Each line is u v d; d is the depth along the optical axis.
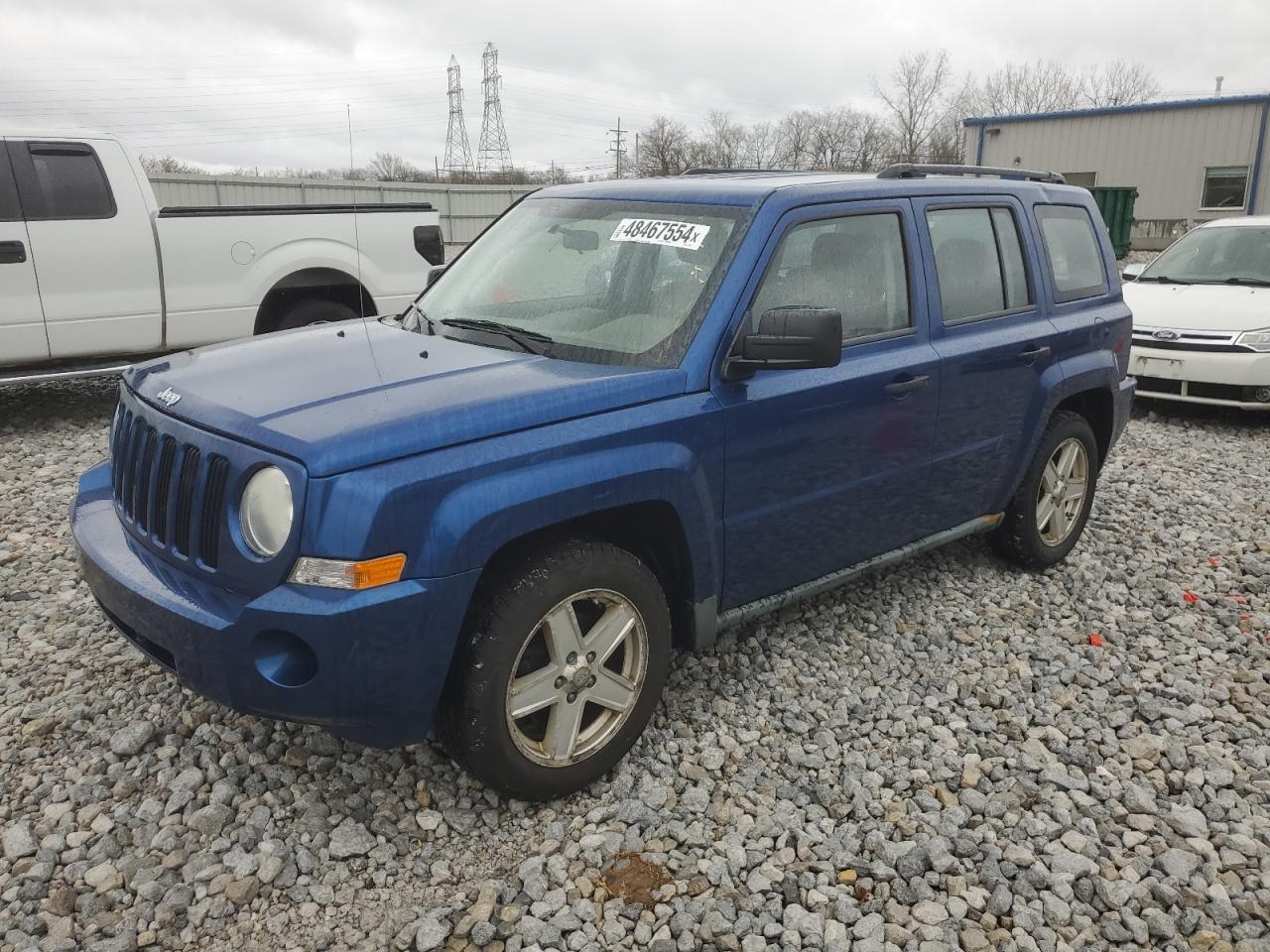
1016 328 4.52
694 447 3.20
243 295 8.05
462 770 3.26
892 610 4.61
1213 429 8.53
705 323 3.31
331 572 2.56
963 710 3.80
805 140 62.53
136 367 3.62
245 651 2.62
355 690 2.62
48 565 4.87
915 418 3.99
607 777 3.28
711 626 3.43
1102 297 5.18
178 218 7.70
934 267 4.12
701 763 3.38
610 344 3.37
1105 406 5.25
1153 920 2.74
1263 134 26.58
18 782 3.17
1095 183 29.61
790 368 3.24
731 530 3.41
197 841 2.91
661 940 2.62
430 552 2.64
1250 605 4.82
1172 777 3.39
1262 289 9.02
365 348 3.45
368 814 3.06
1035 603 4.75
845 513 3.84
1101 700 3.89
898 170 4.21
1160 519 6.02
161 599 2.78
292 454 2.60
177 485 2.88
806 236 3.62
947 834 3.08
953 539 4.51
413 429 2.68
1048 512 5.00
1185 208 28.31
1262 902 2.82
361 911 2.70
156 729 3.43
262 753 3.32
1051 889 2.87
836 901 2.78
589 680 3.07
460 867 2.87
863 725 3.66
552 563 2.91
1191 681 4.08
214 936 2.60
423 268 8.93
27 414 8.20
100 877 2.76
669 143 60.47
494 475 2.75
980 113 63.59
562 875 2.84
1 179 7.05
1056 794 3.28
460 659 2.81
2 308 7.10
